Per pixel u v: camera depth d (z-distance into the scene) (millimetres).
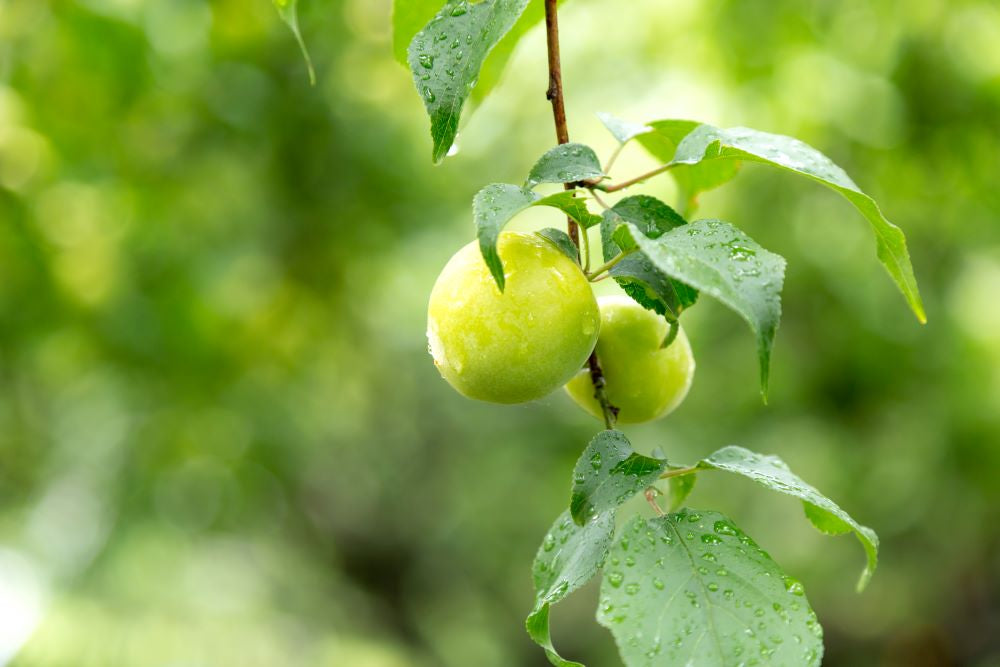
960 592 2455
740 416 2139
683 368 806
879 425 2012
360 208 1909
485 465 2869
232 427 2207
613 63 1849
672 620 708
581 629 3123
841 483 2076
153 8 1563
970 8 1617
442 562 3127
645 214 746
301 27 1670
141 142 1718
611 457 733
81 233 1846
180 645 2748
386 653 3080
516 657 3184
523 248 752
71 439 2248
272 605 3180
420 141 1982
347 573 3127
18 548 2615
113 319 1844
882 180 1763
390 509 3014
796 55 1707
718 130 745
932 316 1926
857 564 2447
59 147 1654
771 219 1909
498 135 2008
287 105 1752
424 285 2398
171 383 1954
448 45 746
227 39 1655
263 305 1989
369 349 2365
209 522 2658
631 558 716
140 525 2547
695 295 748
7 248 1738
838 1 1627
